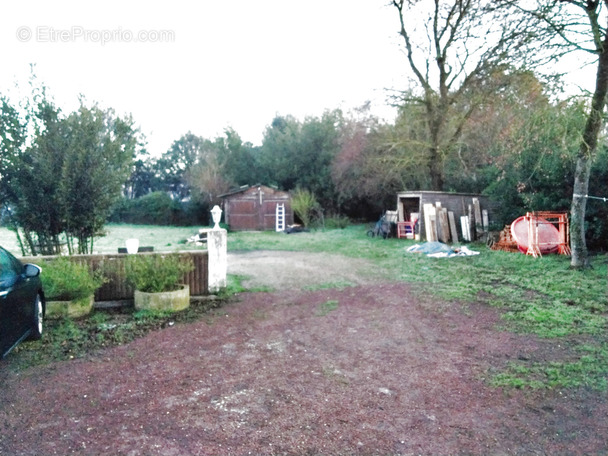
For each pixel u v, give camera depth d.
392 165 22.81
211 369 5.08
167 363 5.27
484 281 9.89
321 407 4.09
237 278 11.16
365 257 15.09
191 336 6.38
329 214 32.41
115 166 9.66
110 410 4.04
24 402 4.20
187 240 21.41
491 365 5.09
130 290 8.36
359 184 27.56
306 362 5.31
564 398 4.22
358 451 3.37
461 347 5.76
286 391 4.45
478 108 18.17
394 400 4.24
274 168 35.91
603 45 9.30
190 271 8.81
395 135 22.81
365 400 4.24
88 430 3.67
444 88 19.66
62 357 5.46
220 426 3.74
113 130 9.69
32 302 5.82
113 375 4.88
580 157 10.19
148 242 21.25
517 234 13.88
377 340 6.15
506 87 13.31
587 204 13.02
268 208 31.84
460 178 22.75
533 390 4.40
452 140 20.16
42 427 3.72
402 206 21.28
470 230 18.11
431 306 7.92
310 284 10.39
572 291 8.41
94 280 7.87
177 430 3.67
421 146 20.89
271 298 8.93
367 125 25.23
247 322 7.16
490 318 7.03
